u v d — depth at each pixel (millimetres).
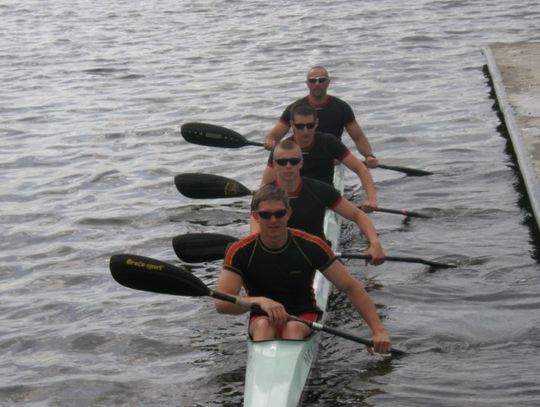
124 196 14930
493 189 14305
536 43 23016
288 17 31766
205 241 10742
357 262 11844
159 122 19453
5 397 9008
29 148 18000
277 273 8914
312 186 10445
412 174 14938
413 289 10961
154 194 14969
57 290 11484
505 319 10094
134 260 9133
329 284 10516
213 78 23344
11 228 13664
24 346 10062
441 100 19812
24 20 34469
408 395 8586
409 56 24469
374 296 10828
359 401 8531
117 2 37938
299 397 8375
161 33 30391
